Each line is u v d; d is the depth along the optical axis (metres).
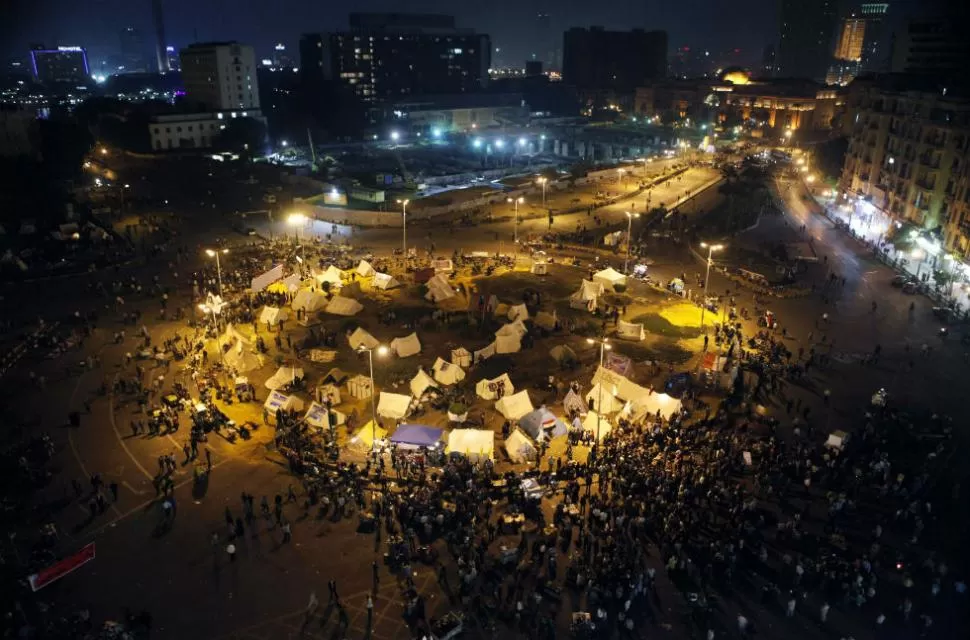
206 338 63.78
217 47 184.50
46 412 50.84
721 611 33.12
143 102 198.62
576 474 43.41
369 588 34.47
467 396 53.94
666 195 133.62
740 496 40.72
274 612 33.00
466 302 73.56
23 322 67.81
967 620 32.97
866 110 112.94
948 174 87.00
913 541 37.91
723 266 87.06
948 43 140.38
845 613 33.28
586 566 35.38
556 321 66.50
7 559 36.19
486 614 32.62
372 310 71.25
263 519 39.50
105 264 85.94
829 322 69.44
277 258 87.69
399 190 126.81
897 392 55.22
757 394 54.03
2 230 96.44
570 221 111.88
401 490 42.03
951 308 71.50
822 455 45.56
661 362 59.78
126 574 35.25
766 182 144.00
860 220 111.19
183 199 124.00
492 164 179.38
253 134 171.88
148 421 49.66
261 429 49.09
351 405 52.47
